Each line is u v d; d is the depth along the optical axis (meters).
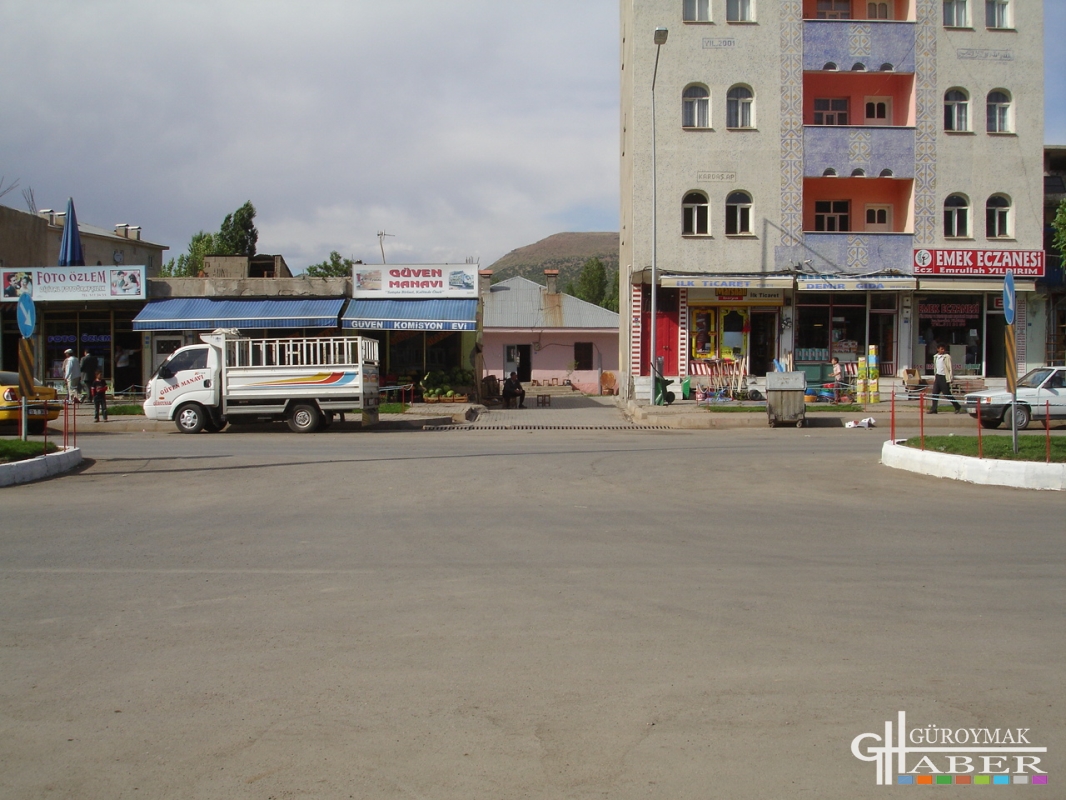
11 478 12.49
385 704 4.56
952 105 29.69
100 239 54.47
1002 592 6.67
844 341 29.77
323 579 7.05
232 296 30.62
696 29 29.33
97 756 4.02
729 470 13.98
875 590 6.72
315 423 22.30
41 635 5.67
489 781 3.79
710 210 29.33
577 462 15.09
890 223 30.78
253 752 4.05
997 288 29.03
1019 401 21.38
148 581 6.99
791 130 29.33
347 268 63.53
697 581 6.98
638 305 29.78
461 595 6.57
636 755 4.02
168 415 22.42
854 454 16.28
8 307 31.36
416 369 32.00
